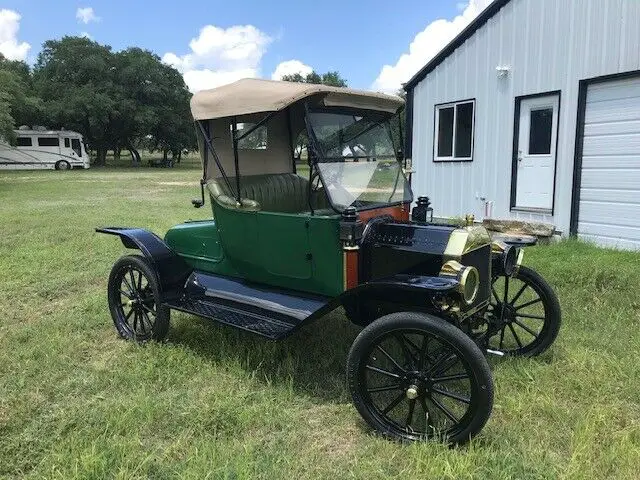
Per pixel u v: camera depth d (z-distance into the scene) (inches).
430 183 393.4
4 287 233.5
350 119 154.1
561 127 309.9
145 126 1615.4
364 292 135.7
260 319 145.2
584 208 306.3
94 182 914.7
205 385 142.4
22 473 105.8
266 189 172.6
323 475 105.1
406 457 110.4
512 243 149.3
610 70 284.5
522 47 325.7
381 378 140.4
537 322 180.2
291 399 134.6
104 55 1637.6
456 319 120.3
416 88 394.0
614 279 211.9
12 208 517.0
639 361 147.2
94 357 161.9
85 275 254.4
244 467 103.0
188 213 485.1
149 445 115.0
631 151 282.8
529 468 104.3
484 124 352.8
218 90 157.8
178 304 161.0
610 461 105.8
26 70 1742.1
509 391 135.0
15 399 132.2
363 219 144.6
